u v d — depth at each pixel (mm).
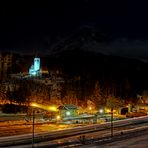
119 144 66625
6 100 132750
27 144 61500
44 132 78125
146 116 118812
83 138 68938
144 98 181625
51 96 152125
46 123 94188
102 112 122688
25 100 136375
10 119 99125
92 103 144375
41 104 138500
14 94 139250
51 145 61219
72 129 83750
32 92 152375
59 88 164000
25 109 118562
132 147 64312
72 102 147875
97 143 66000
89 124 94312
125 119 108250
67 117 107625
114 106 138125
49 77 197375
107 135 74875
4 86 149250
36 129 82938
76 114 113250
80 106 143750
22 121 96188
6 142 63344
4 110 113250
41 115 109562
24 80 173125
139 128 88000
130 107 130375
